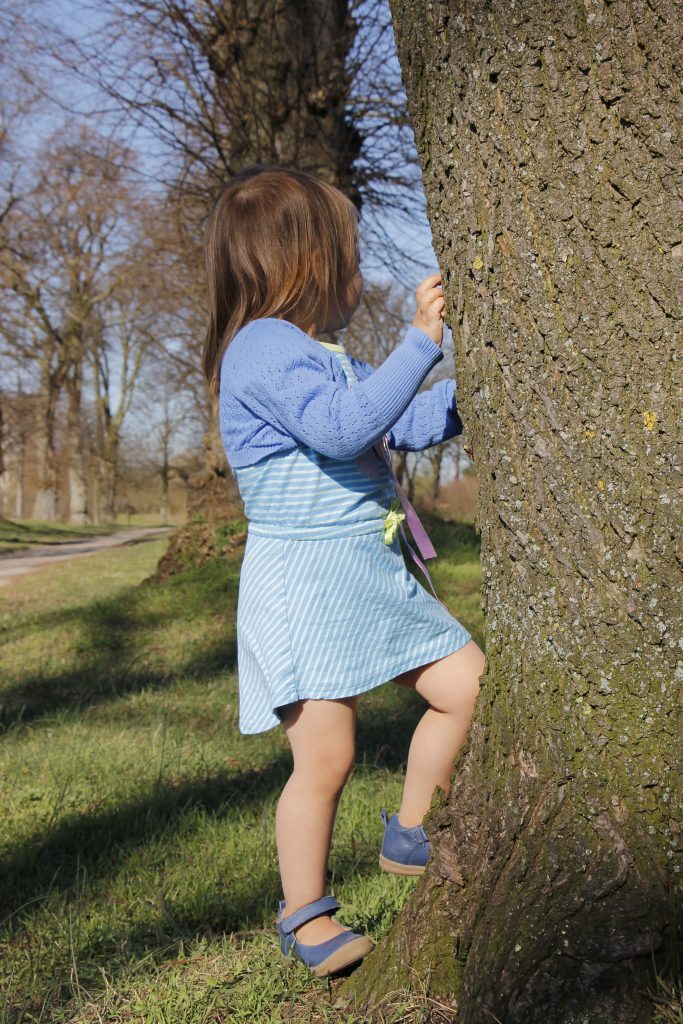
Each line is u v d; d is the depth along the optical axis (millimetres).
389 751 4270
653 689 1664
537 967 1646
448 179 1806
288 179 2213
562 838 1672
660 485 1646
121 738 4680
